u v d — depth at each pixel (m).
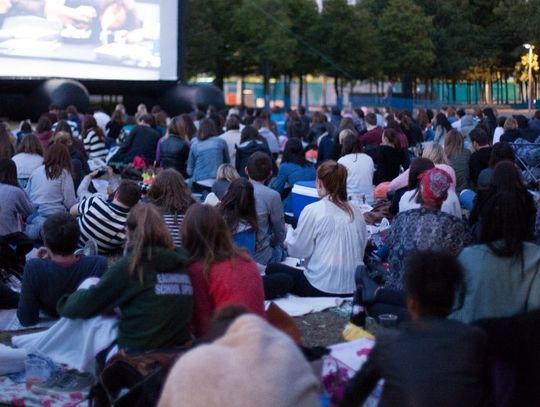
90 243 8.77
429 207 6.61
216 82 50.31
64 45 31.62
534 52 45.06
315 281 7.70
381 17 49.22
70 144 12.77
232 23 47.34
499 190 7.02
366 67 49.22
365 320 6.67
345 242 7.64
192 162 13.20
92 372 5.70
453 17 49.25
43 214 9.84
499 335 4.48
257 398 3.59
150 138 14.88
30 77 31.19
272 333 3.79
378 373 3.96
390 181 12.13
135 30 32.59
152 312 5.38
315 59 49.53
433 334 3.91
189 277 5.58
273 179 12.51
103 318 5.61
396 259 6.57
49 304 6.64
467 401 3.82
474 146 11.38
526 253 5.10
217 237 5.66
